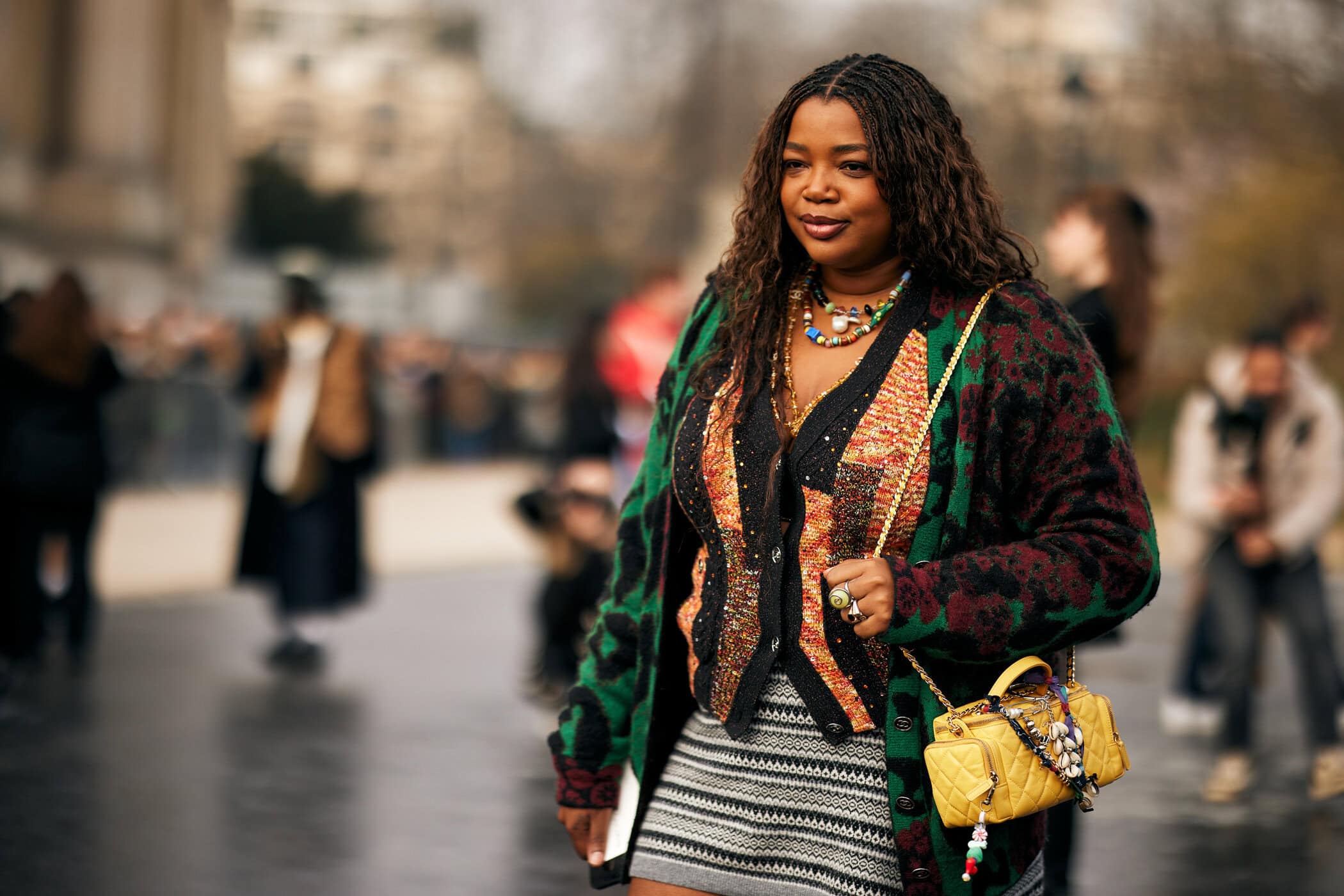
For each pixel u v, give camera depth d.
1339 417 9.50
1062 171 37.25
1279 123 32.66
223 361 35.31
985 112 44.22
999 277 3.56
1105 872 7.74
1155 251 6.76
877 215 3.55
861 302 3.65
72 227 51.31
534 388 54.44
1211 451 9.68
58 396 12.33
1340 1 30.53
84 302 12.51
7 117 50.47
